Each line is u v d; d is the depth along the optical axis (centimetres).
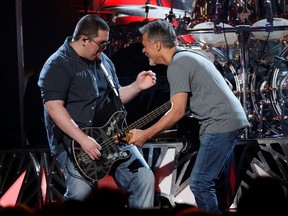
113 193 527
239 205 505
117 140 945
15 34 1280
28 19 1348
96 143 927
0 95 1283
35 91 1325
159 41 940
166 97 1322
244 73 1295
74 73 948
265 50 1338
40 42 1362
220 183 1088
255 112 1315
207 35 1310
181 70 920
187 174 1115
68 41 972
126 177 965
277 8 1288
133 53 1355
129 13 1530
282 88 1309
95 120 963
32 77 1333
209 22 1284
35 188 1116
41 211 499
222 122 930
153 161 1121
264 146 1098
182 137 1006
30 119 1316
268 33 1272
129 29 1409
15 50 1280
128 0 1652
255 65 1325
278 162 1087
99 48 956
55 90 934
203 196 947
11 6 1280
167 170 1099
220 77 948
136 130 927
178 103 912
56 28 1392
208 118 935
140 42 1373
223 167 980
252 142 1100
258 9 1291
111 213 501
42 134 1320
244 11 1285
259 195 507
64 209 497
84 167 941
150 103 1322
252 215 498
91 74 960
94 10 1591
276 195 507
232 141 942
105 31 954
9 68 1284
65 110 931
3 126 1285
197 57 937
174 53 942
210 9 1293
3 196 1121
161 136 1123
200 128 953
